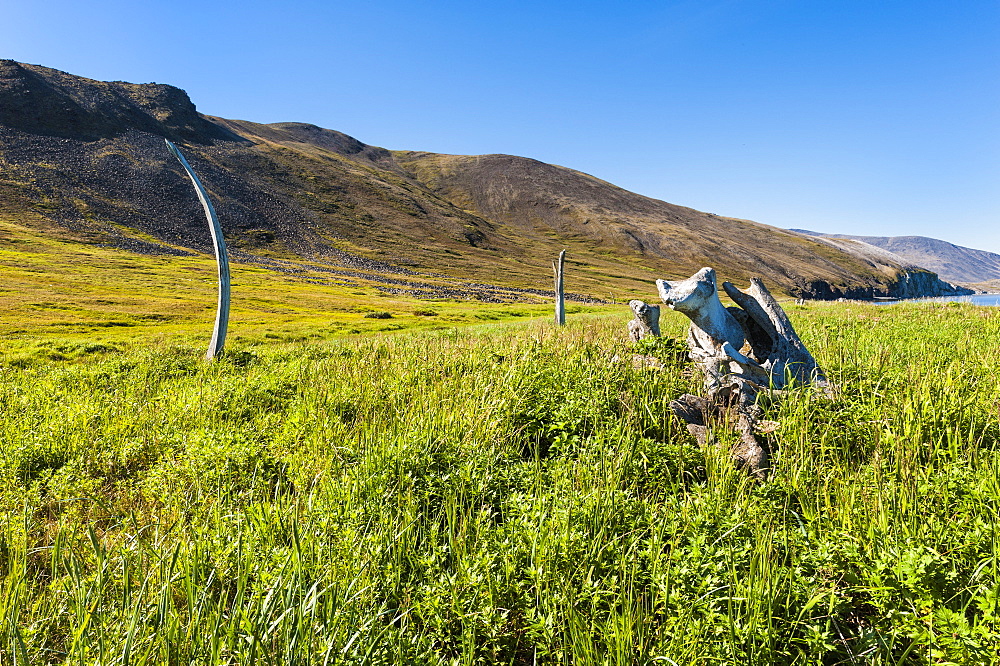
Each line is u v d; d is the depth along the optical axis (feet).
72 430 24.09
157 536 14.51
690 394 24.14
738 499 15.11
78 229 335.88
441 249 531.09
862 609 11.97
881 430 18.67
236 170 562.25
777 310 24.48
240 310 166.61
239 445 20.18
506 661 11.07
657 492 16.74
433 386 28.58
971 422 18.21
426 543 13.96
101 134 498.69
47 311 133.28
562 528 13.16
